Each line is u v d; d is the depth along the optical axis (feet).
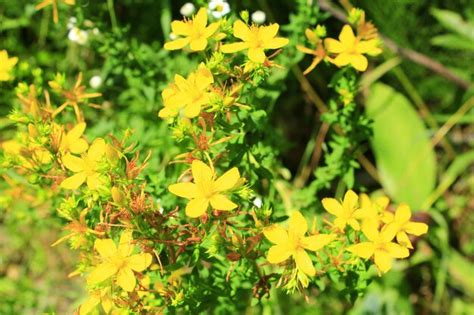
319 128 1.97
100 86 1.73
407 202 1.86
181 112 1.47
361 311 1.78
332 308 1.79
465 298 1.90
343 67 1.51
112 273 1.30
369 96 1.91
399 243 1.35
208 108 1.34
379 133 1.89
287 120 2.00
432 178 1.87
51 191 1.57
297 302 1.77
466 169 1.99
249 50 1.35
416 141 1.89
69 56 1.90
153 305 1.40
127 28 1.64
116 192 1.28
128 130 1.38
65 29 1.82
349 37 1.44
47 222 1.72
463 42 1.92
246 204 1.46
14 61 1.53
